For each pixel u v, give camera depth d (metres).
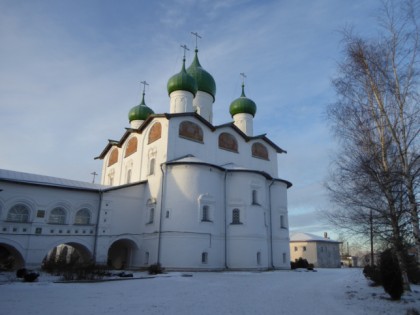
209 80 39.69
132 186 29.89
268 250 32.19
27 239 24.23
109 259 31.38
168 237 26.53
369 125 13.49
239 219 29.45
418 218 11.72
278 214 34.12
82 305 10.55
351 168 13.59
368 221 14.11
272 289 15.72
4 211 24.16
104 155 41.28
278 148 39.12
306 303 11.91
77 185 27.89
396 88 12.76
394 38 13.15
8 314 9.15
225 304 11.24
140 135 33.72
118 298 12.02
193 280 18.94
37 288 14.36
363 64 13.67
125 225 28.75
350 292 15.30
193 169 28.02
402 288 12.75
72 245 28.00
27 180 25.30
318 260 55.53
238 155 35.06
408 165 12.02
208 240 27.30
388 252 13.55
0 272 22.25
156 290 14.30
